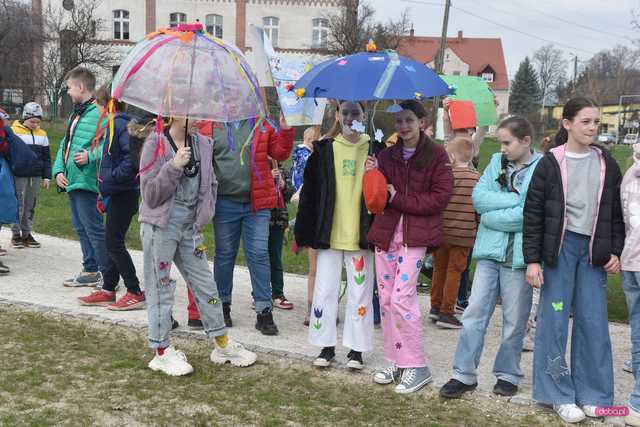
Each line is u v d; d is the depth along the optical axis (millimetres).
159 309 4395
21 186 8117
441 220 4324
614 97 65375
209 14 40750
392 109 4055
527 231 3914
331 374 4523
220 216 5223
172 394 4086
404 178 4262
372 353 5020
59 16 34719
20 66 30406
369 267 4531
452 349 5188
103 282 5945
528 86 77812
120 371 4422
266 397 4105
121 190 5445
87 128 6031
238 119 4043
